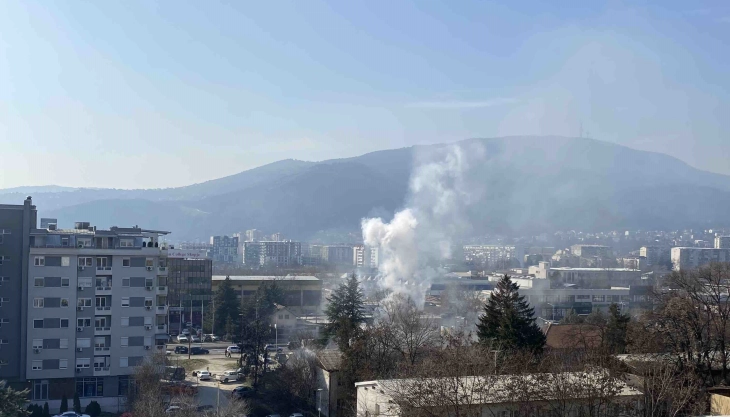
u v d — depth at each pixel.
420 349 97.88
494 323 94.81
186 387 106.75
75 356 111.06
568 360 78.12
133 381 107.62
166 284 118.19
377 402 73.00
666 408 64.06
